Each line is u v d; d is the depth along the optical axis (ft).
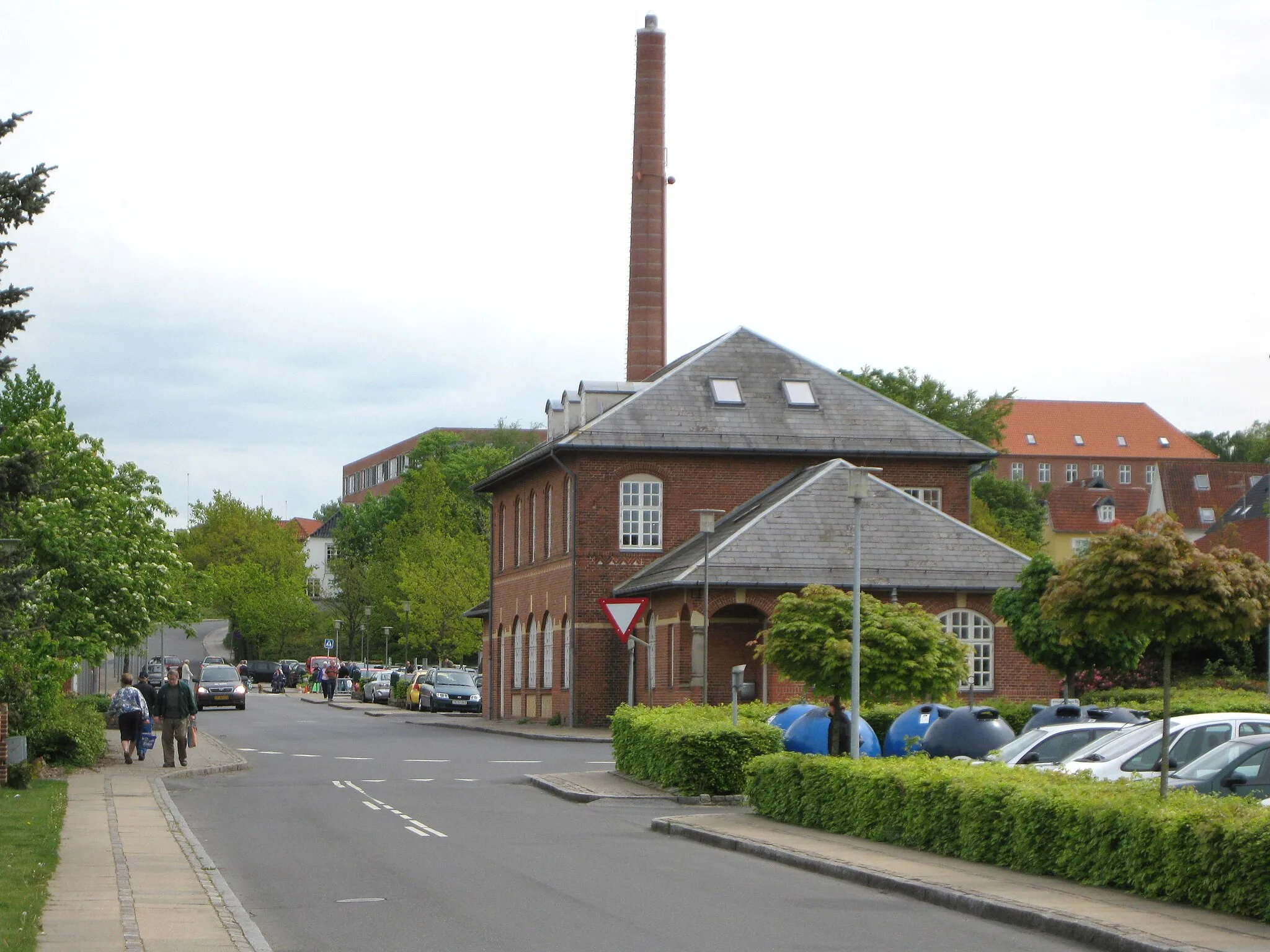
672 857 58.49
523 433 431.02
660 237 212.02
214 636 475.72
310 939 39.52
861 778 62.44
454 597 278.46
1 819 63.00
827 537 143.95
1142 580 51.34
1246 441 501.15
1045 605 54.70
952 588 141.90
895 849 58.08
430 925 41.83
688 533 165.68
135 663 287.48
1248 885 40.22
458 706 212.43
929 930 41.27
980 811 53.62
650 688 132.77
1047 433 498.28
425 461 380.99
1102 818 47.01
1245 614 51.29
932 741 80.18
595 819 74.08
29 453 55.47
